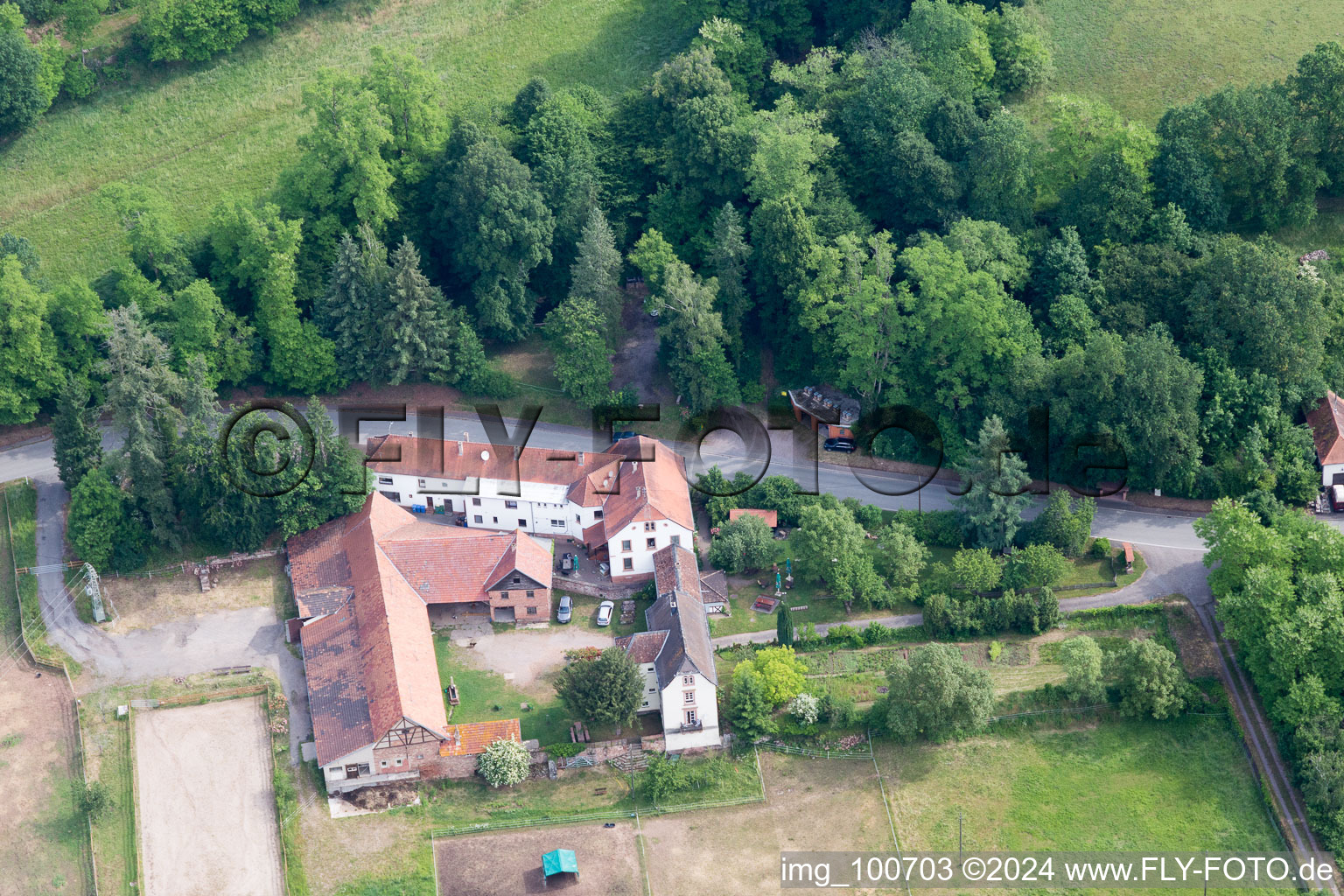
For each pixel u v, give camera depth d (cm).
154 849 14100
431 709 14700
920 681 14562
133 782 14588
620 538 16162
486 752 14550
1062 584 16412
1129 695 15112
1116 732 15100
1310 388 17325
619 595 16350
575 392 17800
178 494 16475
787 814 14475
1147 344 16838
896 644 15875
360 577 15850
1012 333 17312
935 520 16788
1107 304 17788
